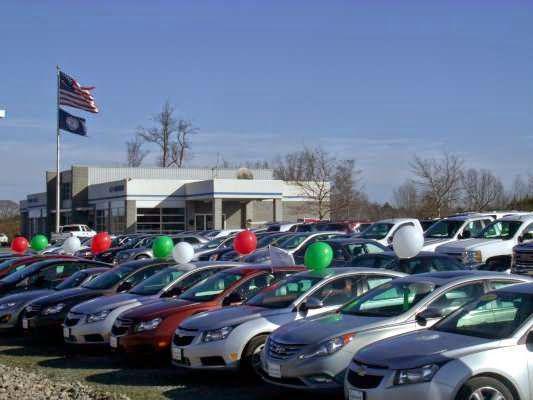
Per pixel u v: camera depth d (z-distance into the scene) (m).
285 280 10.95
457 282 8.97
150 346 11.30
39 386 9.64
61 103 40.47
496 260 18.45
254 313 10.23
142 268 15.01
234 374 10.51
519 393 6.92
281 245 22.67
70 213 61.78
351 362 7.73
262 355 9.22
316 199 55.19
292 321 9.59
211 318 10.37
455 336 7.52
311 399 9.16
